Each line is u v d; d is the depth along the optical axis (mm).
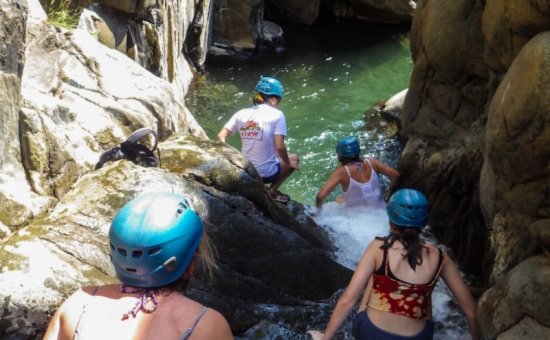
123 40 6859
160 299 1752
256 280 4258
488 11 4766
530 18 3980
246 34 10719
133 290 1768
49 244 3447
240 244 4258
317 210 5875
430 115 6145
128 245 1729
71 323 1725
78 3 6270
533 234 3639
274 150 5773
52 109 4125
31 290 3201
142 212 1773
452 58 5699
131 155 4312
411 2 12414
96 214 3752
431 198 5844
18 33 3727
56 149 3945
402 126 6574
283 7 12297
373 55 11172
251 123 5680
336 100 9320
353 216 5848
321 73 10367
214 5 10523
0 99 3572
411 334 3215
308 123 8570
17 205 3582
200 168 4438
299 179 7277
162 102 5344
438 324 4531
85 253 3492
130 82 5250
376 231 5672
